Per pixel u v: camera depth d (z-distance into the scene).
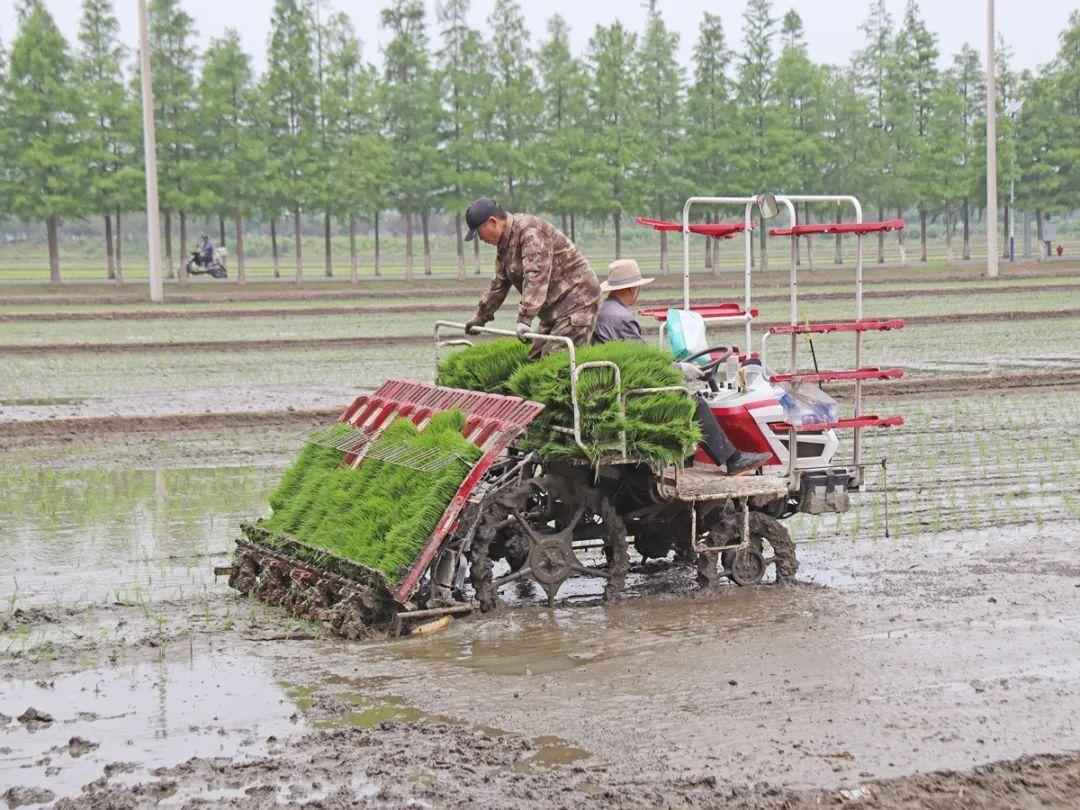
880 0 70.69
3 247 108.38
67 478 15.26
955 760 6.88
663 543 11.02
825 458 10.84
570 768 6.76
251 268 73.88
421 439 9.62
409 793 6.44
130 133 52.84
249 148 53.88
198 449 17.31
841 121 67.19
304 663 8.54
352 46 57.25
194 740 7.19
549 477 9.91
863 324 10.64
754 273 58.50
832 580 10.70
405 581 9.12
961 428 18.44
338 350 29.17
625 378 9.71
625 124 61.06
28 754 7.01
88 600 10.02
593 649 8.84
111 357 27.80
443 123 58.97
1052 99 69.88
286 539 10.12
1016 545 11.79
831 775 6.68
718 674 8.27
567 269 10.17
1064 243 103.88
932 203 69.00
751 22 64.31
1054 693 7.89
